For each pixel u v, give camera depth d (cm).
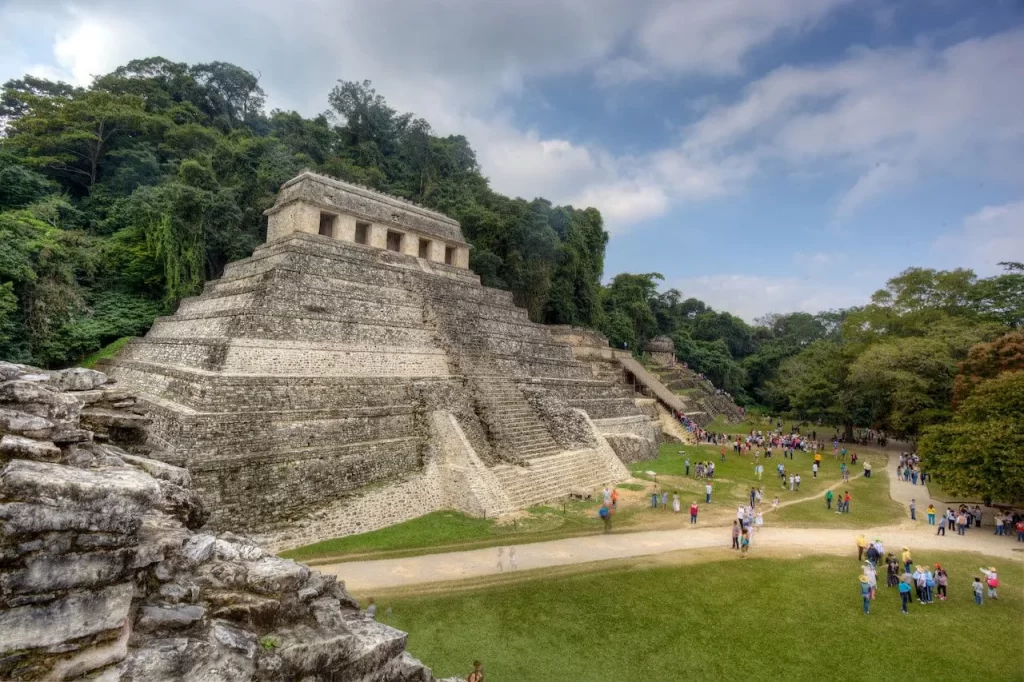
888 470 3947
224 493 1744
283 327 2348
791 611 1572
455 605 1475
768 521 2503
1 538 390
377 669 597
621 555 1902
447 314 3244
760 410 8212
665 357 7612
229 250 3703
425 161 6159
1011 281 4944
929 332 4794
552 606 1509
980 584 1673
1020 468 2370
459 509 2286
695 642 1380
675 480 3238
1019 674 1295
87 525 427
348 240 3316
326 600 605
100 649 422
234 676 468
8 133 4659
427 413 2558
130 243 3578
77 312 3158
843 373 5269
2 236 2833
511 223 4988
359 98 6316
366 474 2181
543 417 3123
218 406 1892
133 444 812
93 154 4275
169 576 521
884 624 1521
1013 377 2831
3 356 2730
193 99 5616
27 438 499
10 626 382
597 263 6456
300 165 4803
